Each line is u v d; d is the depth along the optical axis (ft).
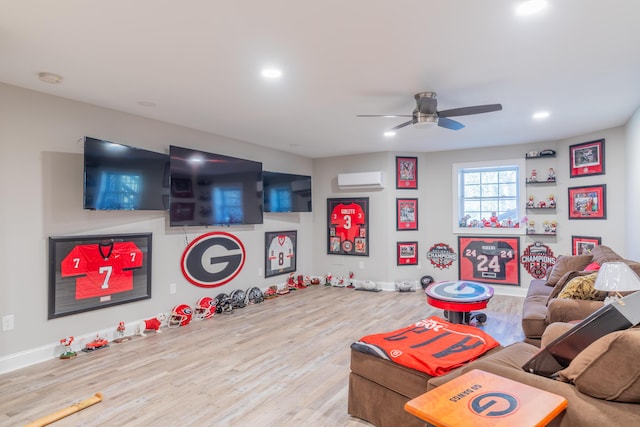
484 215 19.83
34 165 10.43
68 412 7.66
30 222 10.33
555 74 9.48
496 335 12.71
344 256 21.50
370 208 20.75
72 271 11.14
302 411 7.84
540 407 3.96
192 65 8.79
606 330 4.71
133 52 8.09
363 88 10.39
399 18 6.71
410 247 20.58
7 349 9.85
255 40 7.55
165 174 13.30
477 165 19.52
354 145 18.58
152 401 8.25
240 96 11.05
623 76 9.61
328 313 15.49
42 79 9.59
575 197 16.96
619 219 15.16
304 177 21.29
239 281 17.22
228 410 7.88
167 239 14.02
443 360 6.57
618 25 7.00
